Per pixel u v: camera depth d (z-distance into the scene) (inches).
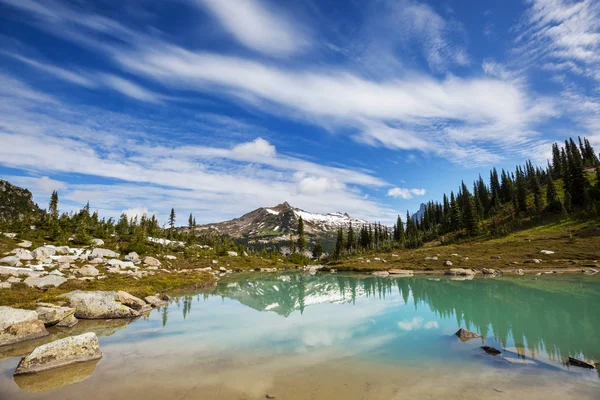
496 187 6028.5
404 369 544.7
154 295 1438.2
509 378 494.0
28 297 1052.5
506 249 3166.8
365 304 1312.7
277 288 2016.5
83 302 1026.1
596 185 3882.9
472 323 892.6
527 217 4217.5
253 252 5930.1
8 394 456.4
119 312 1038.4
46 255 2230.6
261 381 498.6
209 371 547.2
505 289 1521.9
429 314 1045.8
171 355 644.1
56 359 573.0
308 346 705.6
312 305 1341.0
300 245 5999.0
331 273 3314.5
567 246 2827.3
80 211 4443.9
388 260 3713.1
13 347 701.3
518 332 780.6
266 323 968.9
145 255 3127.5
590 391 442.0
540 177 5797.2
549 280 1768.0
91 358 611.8
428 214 6550.2
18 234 2903.5
